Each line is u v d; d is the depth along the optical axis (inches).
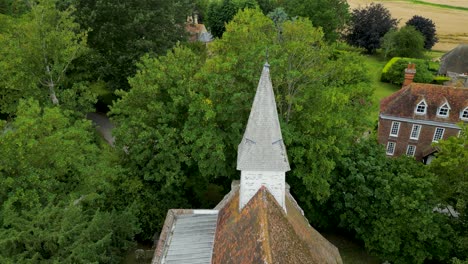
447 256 1220.5
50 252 839.7
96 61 1889.8
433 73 3083.2
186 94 1230.3
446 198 1257.4
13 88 1464.1
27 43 1455.5
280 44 1333.7
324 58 1462.8
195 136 1158.3
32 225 818.8
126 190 1251.8
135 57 1851.6
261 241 724.7
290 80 1210.6
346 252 1402.6
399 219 1226.6
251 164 824.9
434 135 1911.9
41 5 1451.8
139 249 1254.3
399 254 1282.0
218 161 1172.5
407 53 3442.4
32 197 898.7
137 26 1822.1
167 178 1206.9
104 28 1820.9
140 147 1231.5
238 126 1152.2
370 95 1498.5
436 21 4896.7
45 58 1501.0
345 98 1226.6
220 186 1585.9
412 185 1219.9
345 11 3590.1
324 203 1398.9
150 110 1259.2
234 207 928.3
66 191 1056.8
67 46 1537.9
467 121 1861.5
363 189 1272.1
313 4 3129.9
